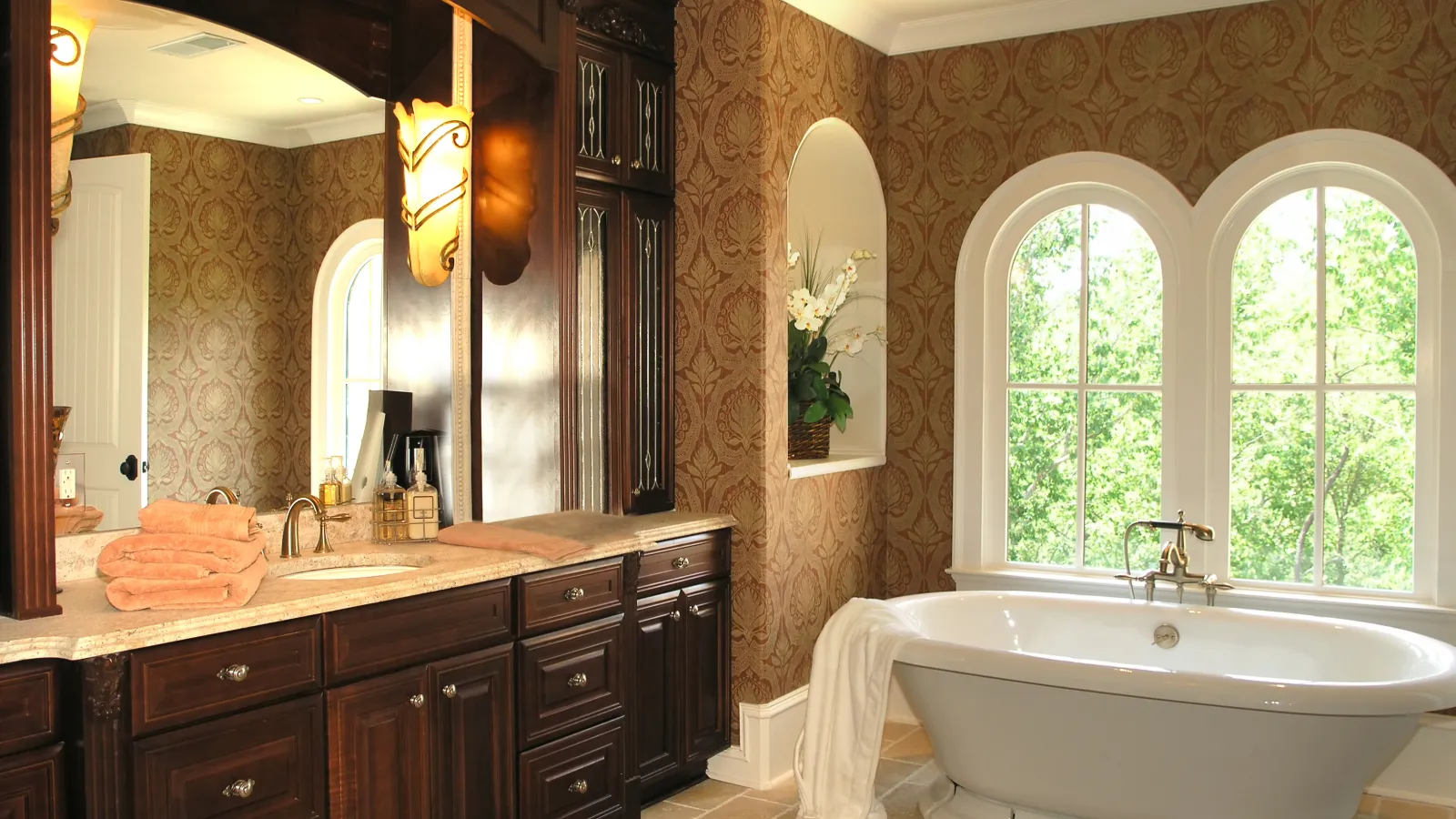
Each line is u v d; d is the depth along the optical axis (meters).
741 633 3.61
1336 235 3.71
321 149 2.88
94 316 2.38
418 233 3.07
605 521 3.07
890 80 4.35
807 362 4.06
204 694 1.99
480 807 2.57
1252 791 2.80
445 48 3.19
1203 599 3.84
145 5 2.49
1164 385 3.96
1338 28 3.64
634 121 3.54
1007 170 4.15
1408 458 3.63
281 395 2.79
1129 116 3.96
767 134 3.56
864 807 3.15
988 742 3.11
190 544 2.12
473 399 3.24
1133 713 2.84
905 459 4.36
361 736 2.28
